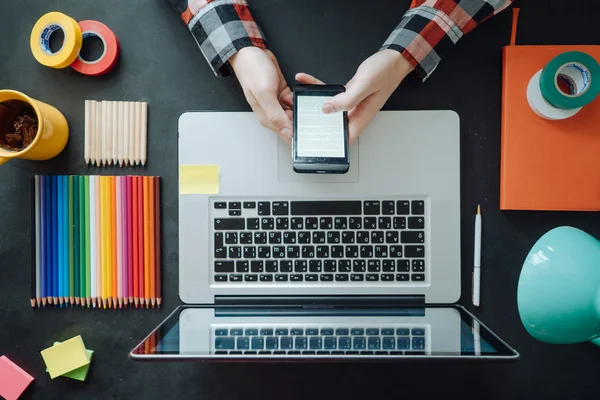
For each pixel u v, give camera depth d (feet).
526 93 1.89
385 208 1.91
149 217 1.96
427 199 1.91
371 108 1.76
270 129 1.86
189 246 1.93
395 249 1.91
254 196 1.92
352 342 1.62
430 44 1.79
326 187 1.92
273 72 1.76
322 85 1.75
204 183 1.93
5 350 2.01
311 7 2.01
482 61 1.99
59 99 2.01
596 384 1.97
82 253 1.96
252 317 1.81
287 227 1.92
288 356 1.45
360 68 1.78
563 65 1.72
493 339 1.61
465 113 1.99
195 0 1.85
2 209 2.02
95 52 2.01
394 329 1.70
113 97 2.01
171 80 2.00
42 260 1.97
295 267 1.92
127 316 2.00
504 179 1.92
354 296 1.91
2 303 2.02
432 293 1.91
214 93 2.00
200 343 1.59
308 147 1.69
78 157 2.01
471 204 1.99
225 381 2.01
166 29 2.01
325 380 2.00
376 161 1.91
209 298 1.93
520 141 1.90
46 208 1.96
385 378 2.00
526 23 1.98
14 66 2.02
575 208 1.89
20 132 1.87
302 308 1.91
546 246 1.58
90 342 2.01
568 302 1.51
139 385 2.00
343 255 1.91
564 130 1.89
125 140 1.97
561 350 1.98
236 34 1.80
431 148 1.91
